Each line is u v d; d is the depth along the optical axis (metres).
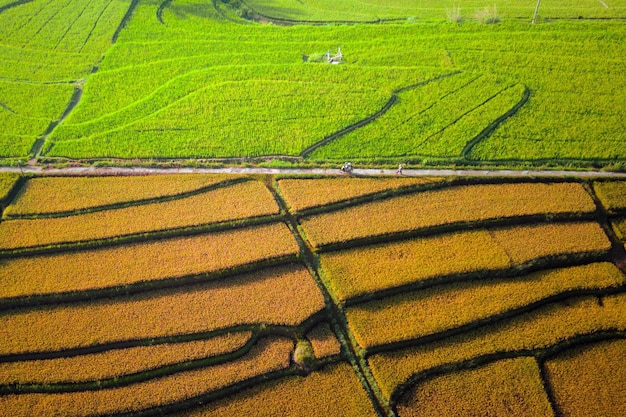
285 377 37.22
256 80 62.28
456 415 35.09
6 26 74.88
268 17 77.88
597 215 47.12
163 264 42.84
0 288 41.25
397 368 37.25
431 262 42.88
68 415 34.97
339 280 41.72
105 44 71.25
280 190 49.28
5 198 48.53
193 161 52.62
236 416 35.09
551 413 35.03
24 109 60.09
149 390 36.12
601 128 54.84
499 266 42.41
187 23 75.44
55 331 38.94
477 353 37.97
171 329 38.91
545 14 74.88
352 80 61.97
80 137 55.88
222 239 44.88
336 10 79.75
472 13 76.81
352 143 54.00
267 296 40.94
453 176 50.19
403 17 77.00
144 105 59.78
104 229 45.44
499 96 58.91
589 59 64.31
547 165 51.50
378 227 45.31
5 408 35.34
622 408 35.50
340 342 38.81
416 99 59.16
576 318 40.12
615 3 77.50
